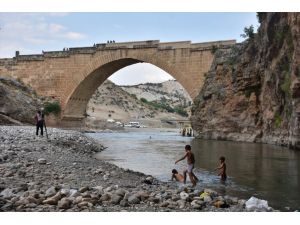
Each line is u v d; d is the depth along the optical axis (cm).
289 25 4888
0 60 10456
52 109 9594
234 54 7125
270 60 5731
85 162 2284
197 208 1208
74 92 9756
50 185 1412
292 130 4266
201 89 7656
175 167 2584
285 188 1808
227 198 1412
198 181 2006
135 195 1262
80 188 1335
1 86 7306
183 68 8219
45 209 1066
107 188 1385
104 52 9312
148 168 2519
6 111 7206
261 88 6225
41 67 10038
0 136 3148
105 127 12388
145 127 18138
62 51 9812
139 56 8825
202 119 7250
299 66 4069
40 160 1986
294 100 4153
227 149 4250
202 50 8000
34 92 9962
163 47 8469
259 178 2119
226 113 6669
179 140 6562
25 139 3136
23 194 1207
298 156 3400
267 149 4244
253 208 1243
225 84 6906
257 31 6594
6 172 1582
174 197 1320
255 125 6141
